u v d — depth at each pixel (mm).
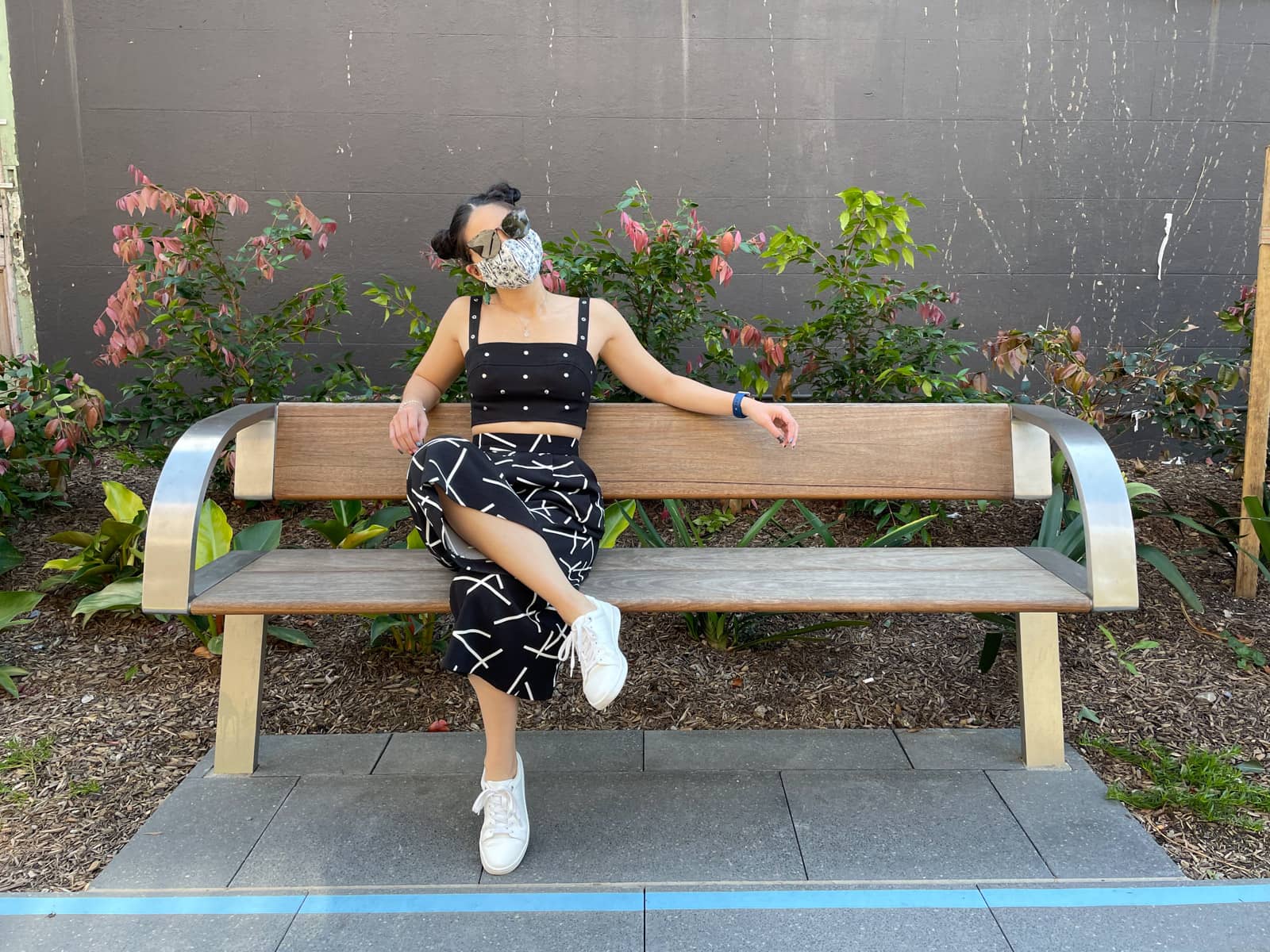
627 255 4766
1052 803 2084
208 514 2875
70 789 2164
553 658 1845
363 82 4820
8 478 3727
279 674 2736
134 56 4773
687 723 2494
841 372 3641
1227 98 4883
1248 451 3027
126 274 4902
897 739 2377
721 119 4867
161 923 1721
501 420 2197
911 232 4957
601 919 1726
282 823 2023
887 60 4840
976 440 2398
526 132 4867
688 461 2404
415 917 1732
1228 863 1878
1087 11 4812
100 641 2912
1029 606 1933
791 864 1877
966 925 1699
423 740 2381
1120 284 5008
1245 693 2572
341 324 4980
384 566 2164
